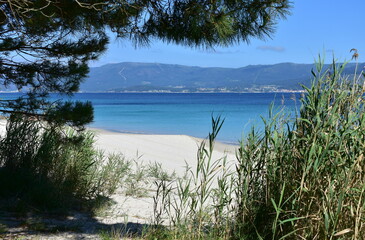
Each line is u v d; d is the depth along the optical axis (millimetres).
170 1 5008
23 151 6516
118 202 6305
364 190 3062
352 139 3217
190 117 40656
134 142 16375
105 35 6363
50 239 4164
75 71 6203
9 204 5324
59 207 5492
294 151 3430
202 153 3777
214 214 4039
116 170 7930
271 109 3670
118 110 56125
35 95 6184
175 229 4043
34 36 5953
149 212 5832
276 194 3488
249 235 3535
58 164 6371
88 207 5715
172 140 18156
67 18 5273
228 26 4574
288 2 4629
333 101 3484
